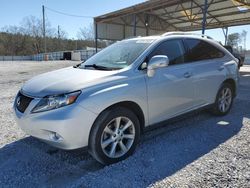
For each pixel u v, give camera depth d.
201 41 4.82
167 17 21.66
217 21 20.84
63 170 3.27
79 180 3.02
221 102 5.30
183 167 3.26
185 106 4.36
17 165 3.41
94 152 3.23
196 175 3.06
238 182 2.90
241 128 4.66
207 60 4.82
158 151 3.73
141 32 22.53
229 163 3.34
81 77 3.39
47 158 3.60
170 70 4.04
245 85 9.85
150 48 3.94
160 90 3.84
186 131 4.54
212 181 2.93
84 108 3.06
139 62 3.74
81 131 3.07
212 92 4.93
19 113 3.38
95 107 3.13
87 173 3.18
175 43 4.31
